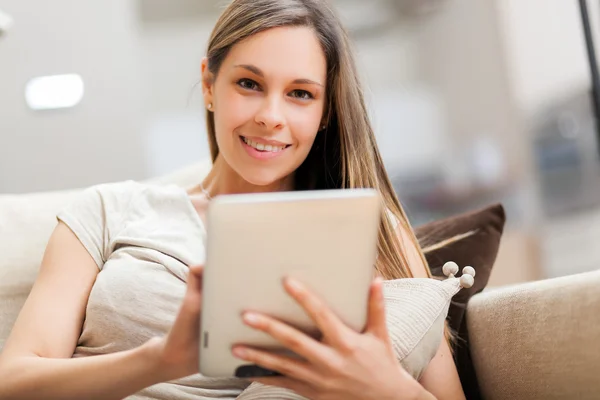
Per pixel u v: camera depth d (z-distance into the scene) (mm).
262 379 888
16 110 2697
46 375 1004
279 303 830
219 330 833
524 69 3738
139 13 3504
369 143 1415
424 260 1385
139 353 929
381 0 3736
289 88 1266
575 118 3656
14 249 1419
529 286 1135
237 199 780
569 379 1033
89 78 2768
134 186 1374
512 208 3670
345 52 1354
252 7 1258
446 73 3760
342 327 847
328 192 807
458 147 3730
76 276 1232
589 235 3580
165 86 3506
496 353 1166
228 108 1267
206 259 794
